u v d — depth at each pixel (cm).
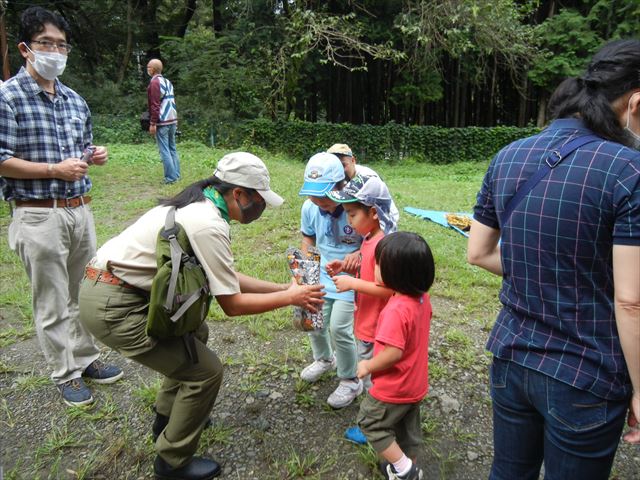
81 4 1811
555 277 137
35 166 243
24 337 346
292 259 224
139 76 1912
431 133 1677
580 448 139
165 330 184
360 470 230
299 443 246
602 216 128
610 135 135
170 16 2114
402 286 198
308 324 229
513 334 149
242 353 327
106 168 939
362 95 1941
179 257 183
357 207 236
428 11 1474
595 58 140
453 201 845
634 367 128
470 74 1866
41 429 255
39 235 252
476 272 475
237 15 1755
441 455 240
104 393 284
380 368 197
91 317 200
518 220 143
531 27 1688
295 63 1541
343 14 1641
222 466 231
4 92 241
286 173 949
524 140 152
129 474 227
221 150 1310
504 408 158
